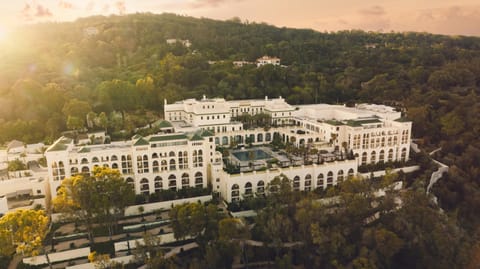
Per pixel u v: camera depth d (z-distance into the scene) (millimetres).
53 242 83500
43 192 102500
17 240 73062
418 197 96375
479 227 106625
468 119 149250
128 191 89562
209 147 110562
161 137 107000
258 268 83938
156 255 77062
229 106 168125
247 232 82750
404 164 132500
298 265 84812
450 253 82062
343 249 83125
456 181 119312
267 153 138000
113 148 108562
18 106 161125
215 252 78062
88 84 194000
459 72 199750
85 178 87000
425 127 157375
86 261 79250
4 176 109312
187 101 165250
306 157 127312
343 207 95375
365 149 131500
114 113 166750
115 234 87812
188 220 83062
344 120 148125
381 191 112000
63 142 107625
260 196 101250
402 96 190875
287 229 84438
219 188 109250
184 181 109125
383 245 81750
